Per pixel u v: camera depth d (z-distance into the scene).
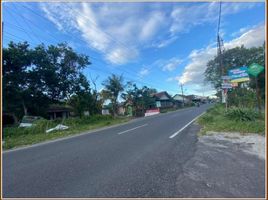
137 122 23.48
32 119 24.78
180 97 101.81
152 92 68.88
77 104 36.69
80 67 33.94
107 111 48.31
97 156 7.91
